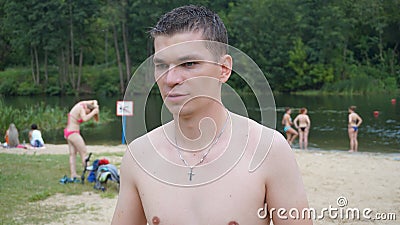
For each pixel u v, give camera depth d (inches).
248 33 2092.8
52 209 286.2
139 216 67.4
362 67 2229.3
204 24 60.4
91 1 2107.5
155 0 1956.2
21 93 2047.2
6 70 2310.5
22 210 282.4
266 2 2146.9
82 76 2181.3
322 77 2149.4
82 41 2158.0
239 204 60.3
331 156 519.8
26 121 1012.5
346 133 951.6
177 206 61.4
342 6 2267.5
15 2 2096.5
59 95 2074.3
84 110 361.1
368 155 536.4
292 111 1403.8
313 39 2196.1
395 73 2237.9
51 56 2319.1
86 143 839.7
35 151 562.9
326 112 1382.9
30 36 2066.9
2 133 908.0
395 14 2295.8
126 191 66.8
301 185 63.0
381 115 1284.4
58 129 1013.8
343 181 376.5
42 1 2078.0
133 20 2022.6
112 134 954.7
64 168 412.8
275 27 2178.9
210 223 60.2
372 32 2331.4
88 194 324.5
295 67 2149.4
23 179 362.3
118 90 2081.7
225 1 2217.0
